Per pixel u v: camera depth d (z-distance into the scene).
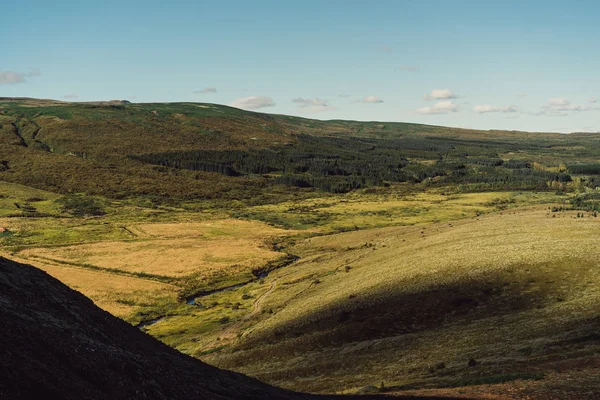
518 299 64.50
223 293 118.19
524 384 33.94
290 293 103.31
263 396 33.41
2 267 35.25
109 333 34.66
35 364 22.44
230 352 74.12
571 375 34.25
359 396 38.22
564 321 50.75
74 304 36.34
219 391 30.92
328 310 79.44
